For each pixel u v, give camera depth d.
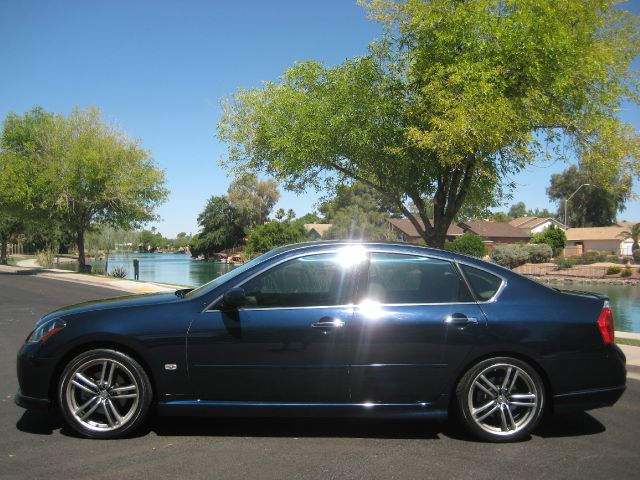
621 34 10.93
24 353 4.61
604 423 5.21
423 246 5.00
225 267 52.84
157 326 4.56
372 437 4.73
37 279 27.41
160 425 4.97
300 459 4.21
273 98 12.68
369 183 12.61
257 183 81.38
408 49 11.77
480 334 4.58
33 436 4.64
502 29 10.01
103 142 31.27
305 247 4.95
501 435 4.60
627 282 42.50
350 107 11.26
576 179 77.12
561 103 10.70
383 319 4.58
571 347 4.61
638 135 10.21
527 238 70.94
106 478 3.83
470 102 9.78
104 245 55.19
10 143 32.09
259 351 4.53
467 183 11.51
